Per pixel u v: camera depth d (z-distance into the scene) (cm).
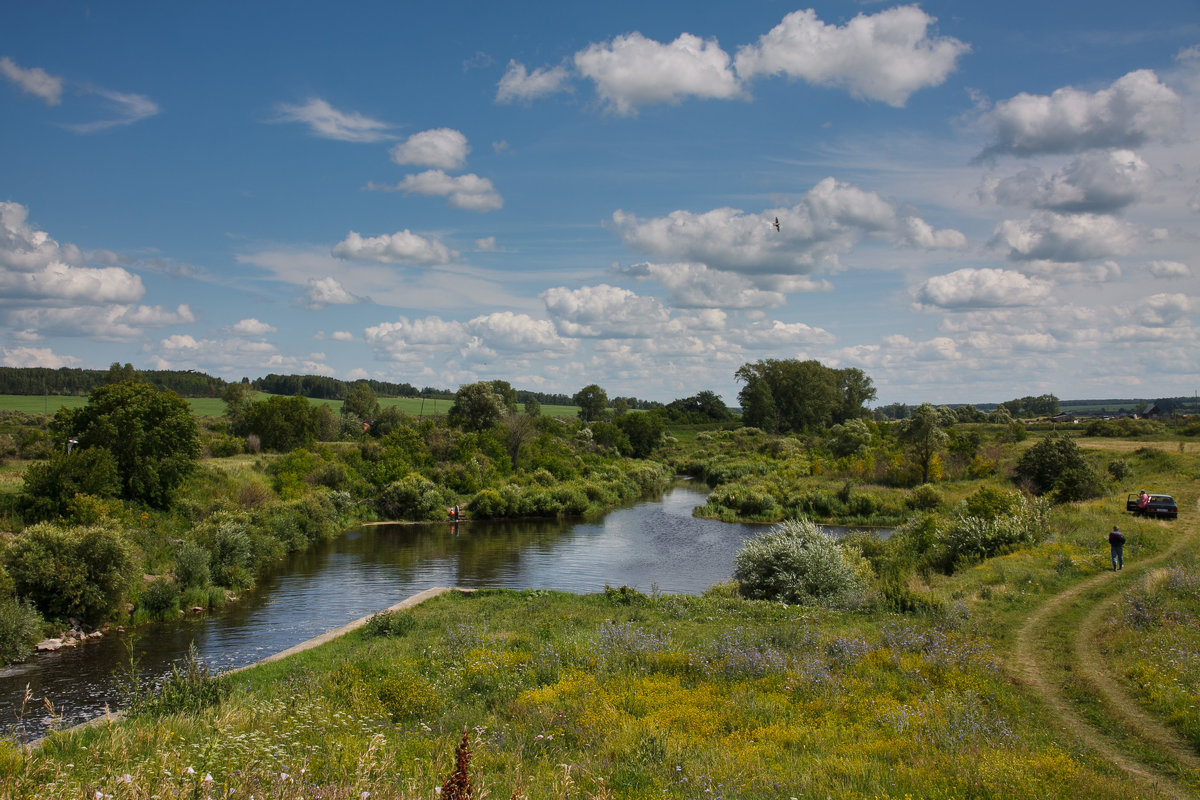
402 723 1230
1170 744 1120
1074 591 2289
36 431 5738
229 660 2311
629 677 1482
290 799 693
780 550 2730
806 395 14400
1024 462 5588
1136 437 9088
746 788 880
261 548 3991
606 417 16762
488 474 7306
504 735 1086
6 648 2281
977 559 3012
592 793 833
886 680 1445
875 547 3431
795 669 1500
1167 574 2220
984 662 1541
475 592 3038
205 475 4875
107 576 2695
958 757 985
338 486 6066
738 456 10850
